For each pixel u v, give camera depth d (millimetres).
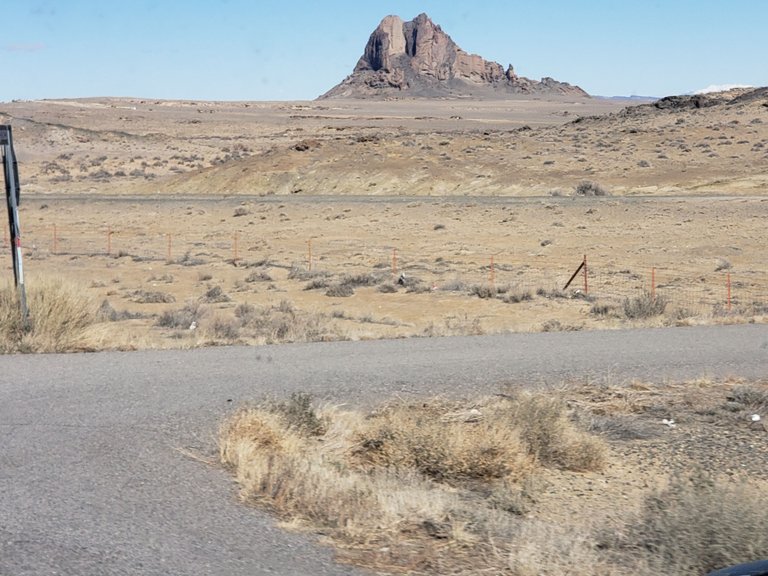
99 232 66812
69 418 9695
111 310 27953
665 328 19141
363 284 38031
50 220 74438
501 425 9352
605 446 9695
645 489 8547
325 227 64062
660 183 74875
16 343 14664
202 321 25750
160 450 8523
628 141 96438
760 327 19266
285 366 13328
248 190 90688
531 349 15500
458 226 60312
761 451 9930
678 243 48781
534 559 5840
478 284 35438
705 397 12180
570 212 61719
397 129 173250
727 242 48094
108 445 8641
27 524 6297
